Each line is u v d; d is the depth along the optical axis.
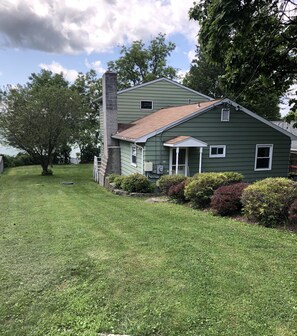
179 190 8.24
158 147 11.00
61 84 29.47
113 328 2.57
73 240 4.79
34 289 3.23
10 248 4.50
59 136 17.62
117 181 11.41
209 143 11.66
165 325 2.57
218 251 4.14
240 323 2.55
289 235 4.91
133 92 16.50
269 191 5.66
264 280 3.26
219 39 6.53
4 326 2.64
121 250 4.25
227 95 9.65
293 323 2.54
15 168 23.53
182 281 3.28
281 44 7.48
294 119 9.31
